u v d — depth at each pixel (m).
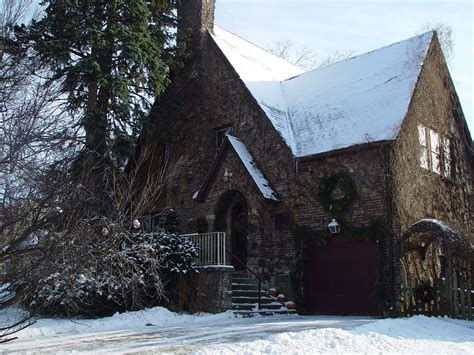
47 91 9.53
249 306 16.89
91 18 17.39
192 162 22.02
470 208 21.33
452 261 15.21
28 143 8.09
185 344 10.03
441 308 15.00
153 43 18.61
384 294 15.88
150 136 20.95
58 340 11.32
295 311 17.67
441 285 15.14
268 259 18.66
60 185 8.10
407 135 17.62
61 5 16.92
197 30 23.36
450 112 21.22
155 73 18.84
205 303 16.12
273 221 19.03
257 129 20.28
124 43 17.81
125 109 18.16
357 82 20.75
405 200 16.89
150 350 9.45
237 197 20.06
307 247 18.12
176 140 21.80
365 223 16.73
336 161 17.78
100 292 14.07
